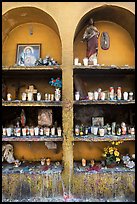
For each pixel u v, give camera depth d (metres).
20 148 3.28
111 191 2.80
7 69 2.84
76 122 3.27
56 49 3.27
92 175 2.81
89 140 2.82
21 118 3.14
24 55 3.26
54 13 2.82
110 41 3.28
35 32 3.29
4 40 3.27
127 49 3.29
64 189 2.79
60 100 3.00
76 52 3.27
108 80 3.30
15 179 2.82
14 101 2.85
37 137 2.89
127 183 2.82
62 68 2.81
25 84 3.30
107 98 3.10
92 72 3.13
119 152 3.28
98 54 3.28
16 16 3.03
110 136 2.90
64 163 2.81
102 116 3.29
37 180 2.82
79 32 3.27
